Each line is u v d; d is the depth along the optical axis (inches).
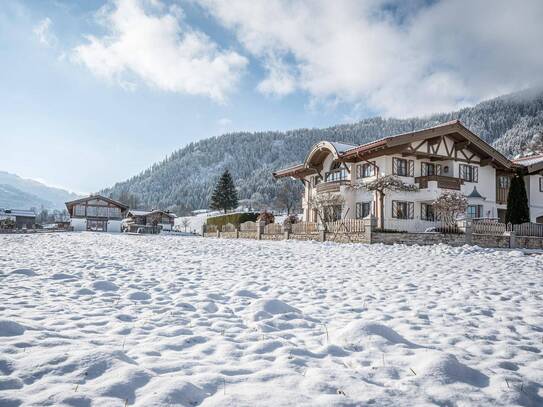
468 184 1106.7
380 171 1010.7
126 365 119.0
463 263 461.7
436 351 143.3
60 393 98.7
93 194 2399.1
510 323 205.3
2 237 1049.5
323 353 149.6
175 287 284.8
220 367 128.5
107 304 222.4
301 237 921.5
